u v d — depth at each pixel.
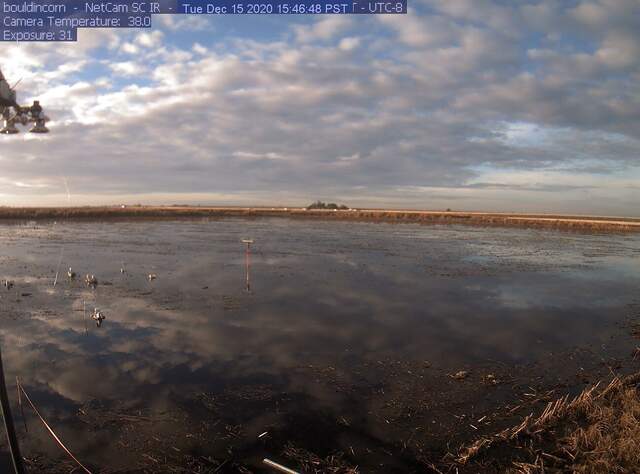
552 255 31.55
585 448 6.63
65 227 47.91
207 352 10.96
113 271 21.78
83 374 9.55
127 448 6.88
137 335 12.15
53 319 13.54
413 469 6.45
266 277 20.80
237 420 7.75
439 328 13.32
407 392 8.98
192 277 20.55
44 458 6.60
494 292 18.64
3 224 50.06
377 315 14.58
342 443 7.11
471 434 7.41
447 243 38.00
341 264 25.19
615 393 8.27
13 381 9.18
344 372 9.91
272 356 10.77
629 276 23.45
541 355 11.27
